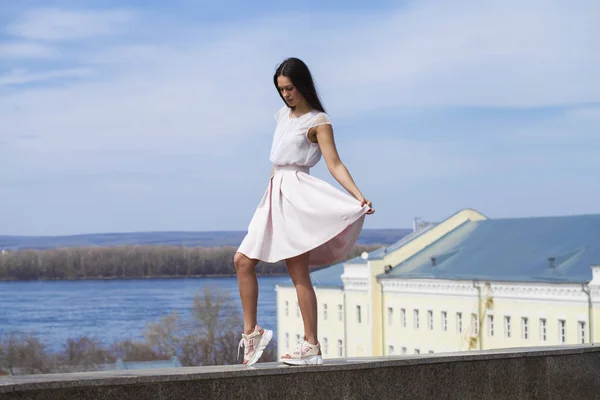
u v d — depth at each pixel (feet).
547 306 191.01
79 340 322.96
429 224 245.24
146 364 315.99
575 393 30.45
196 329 297.53
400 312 231.30
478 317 207.10
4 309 359.46
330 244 24.56
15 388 19.53
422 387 26.08
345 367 24.34
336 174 24.12
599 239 204.44
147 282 343.67
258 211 24.90
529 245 214.07
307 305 24.41
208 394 22.09
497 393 28.12
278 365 23.99
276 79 24.70
